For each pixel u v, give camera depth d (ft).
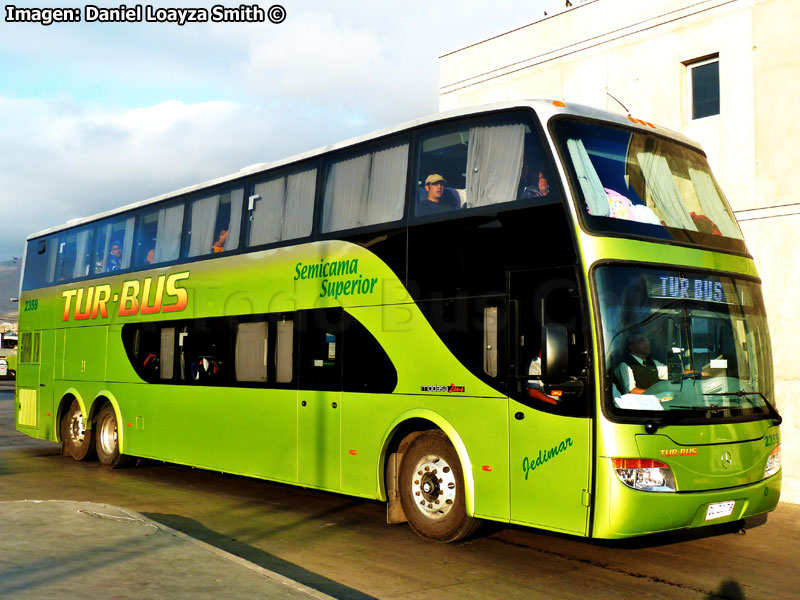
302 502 35.63
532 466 24.08
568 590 22.45
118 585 19.57
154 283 42.39
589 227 23.80
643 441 22.59
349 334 30.55
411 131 29.66
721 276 26.17
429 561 25.36
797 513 34.40
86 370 47.34
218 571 21.03
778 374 38.37
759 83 39.81
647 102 44.21
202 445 37.60
